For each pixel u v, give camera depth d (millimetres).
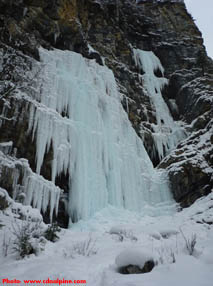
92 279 3742
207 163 14250
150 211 13508
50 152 10812
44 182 9875
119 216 11703
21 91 11430
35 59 13945
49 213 10039
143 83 22750
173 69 24984
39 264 4430
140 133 18156
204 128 17969
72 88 13914
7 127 9984
